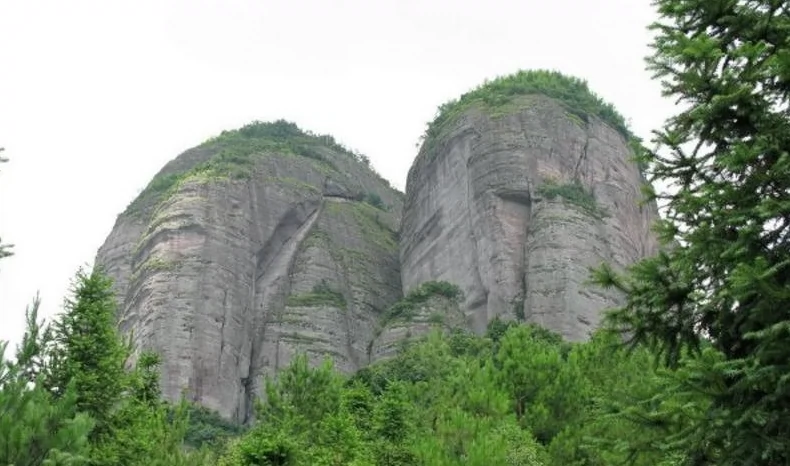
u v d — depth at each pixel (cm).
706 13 1338
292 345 11256
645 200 1330
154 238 11725
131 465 2834
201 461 3550
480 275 10681
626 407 1320
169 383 10056
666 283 1277
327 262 12519
